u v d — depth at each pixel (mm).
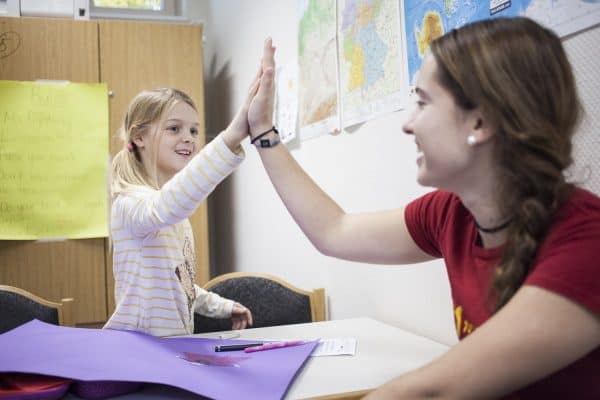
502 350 435
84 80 2133
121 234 1101
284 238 1848
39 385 691
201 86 2283
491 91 494
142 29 2209
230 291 1468
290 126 1745
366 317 1292
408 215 769
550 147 491
